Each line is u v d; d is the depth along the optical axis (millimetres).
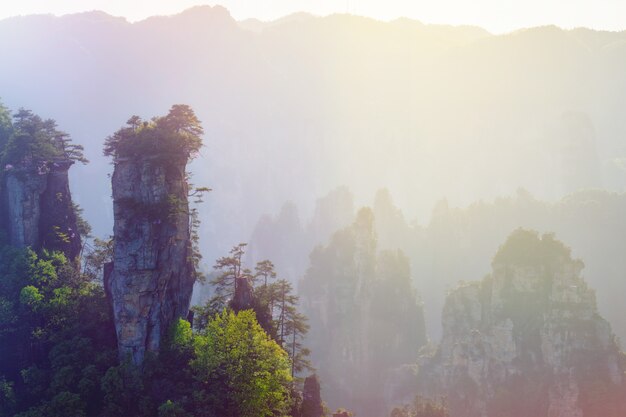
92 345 90625
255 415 80812
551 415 142125
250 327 86312
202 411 79250
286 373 84562
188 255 94938
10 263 102438
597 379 141125
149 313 87438
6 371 93062
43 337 93188
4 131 119750
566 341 146125
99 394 84812
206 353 82688
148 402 80625
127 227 89000
